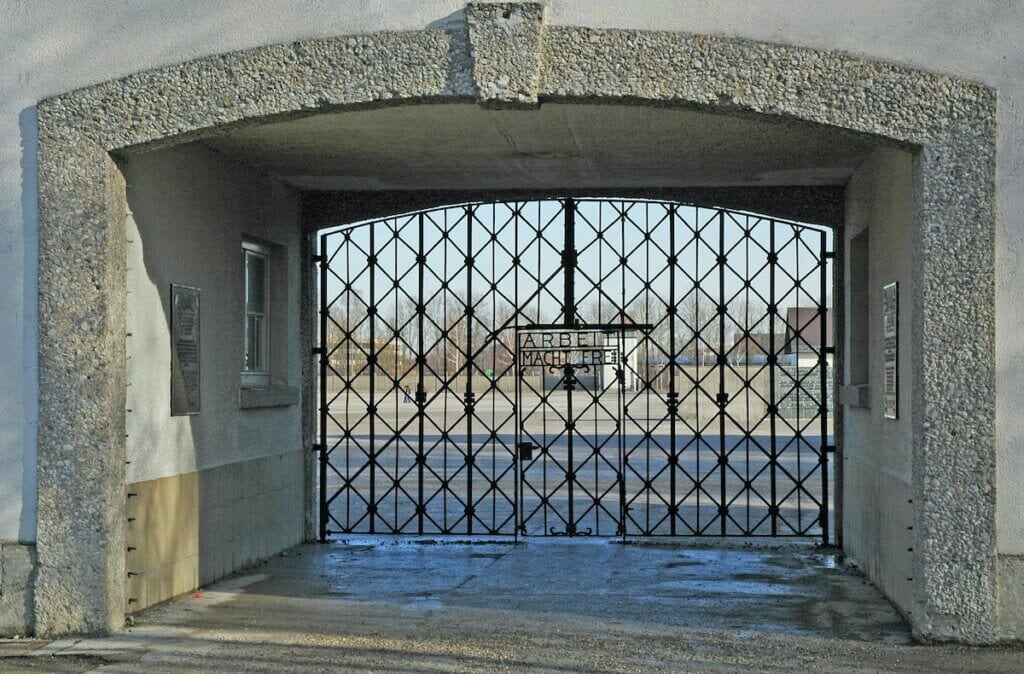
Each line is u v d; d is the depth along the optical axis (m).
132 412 8.56
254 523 11.16
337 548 12.30
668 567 11.05
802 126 7.57
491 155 10.56
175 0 7.75
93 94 7.77
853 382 11.20
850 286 11.39
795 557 11.69
